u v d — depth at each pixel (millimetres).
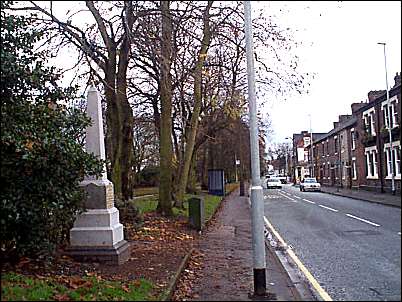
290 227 15586
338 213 9727
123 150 18500
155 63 18047
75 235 11406
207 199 35781
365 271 7766
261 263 9031
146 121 31734
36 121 9742
